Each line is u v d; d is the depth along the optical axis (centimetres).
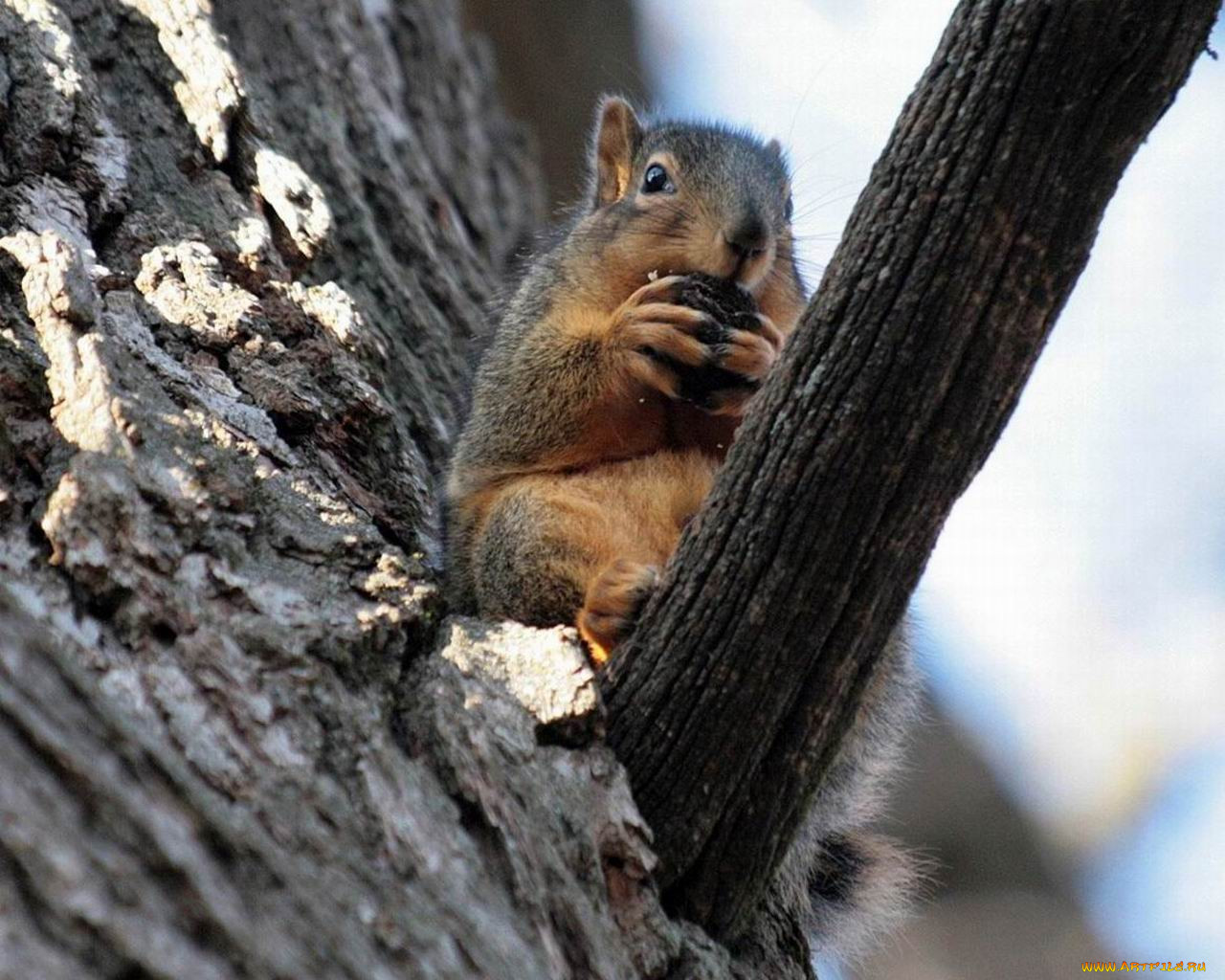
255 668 757
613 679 852
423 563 908
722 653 835
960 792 2128
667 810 844
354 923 654
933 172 793
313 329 1070
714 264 1162
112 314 945
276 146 1212
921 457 809
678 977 808
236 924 589
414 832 728
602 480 1083
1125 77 766
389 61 1566
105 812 594
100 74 1167
